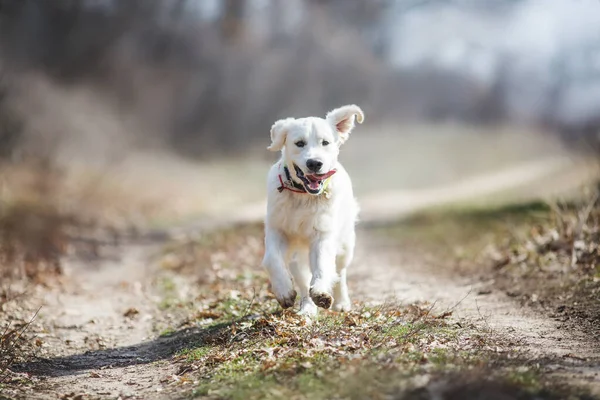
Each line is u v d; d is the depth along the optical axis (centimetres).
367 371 482
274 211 672
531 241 1068
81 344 739
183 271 1160
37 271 1099
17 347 698
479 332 632
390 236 1606
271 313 715
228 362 576
